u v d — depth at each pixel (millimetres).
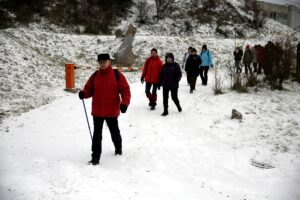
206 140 8016
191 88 13211
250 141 7961
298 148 7504
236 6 36812
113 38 25641
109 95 6359
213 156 7004
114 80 6371
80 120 9562
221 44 27469
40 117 9820
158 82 10477
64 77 16172
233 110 9758
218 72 20266
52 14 28344
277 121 9438
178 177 5930
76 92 13797
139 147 7395
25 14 27062
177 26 32438
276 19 41188
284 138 8141
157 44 25688
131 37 21781
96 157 6289
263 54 14000
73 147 7320
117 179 5691
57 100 12219
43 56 19453
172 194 5250
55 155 6758
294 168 6453
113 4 32281
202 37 31172
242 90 13039
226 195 5297
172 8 34469
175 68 9961
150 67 10672
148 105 11461
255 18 35719
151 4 34406
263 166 6520
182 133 8500
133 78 17875
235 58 18172
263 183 5820
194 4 35406
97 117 6367
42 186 5285
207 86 14859
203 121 9516
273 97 12305
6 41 16828
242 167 6496
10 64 14781
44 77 15133
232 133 8500
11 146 7273
